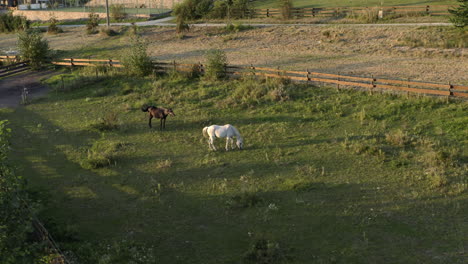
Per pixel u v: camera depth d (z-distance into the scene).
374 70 29.91
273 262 11.25
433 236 12.14
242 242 12.38
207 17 56.88
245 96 26.73
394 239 12.10
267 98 26.00
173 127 23.30
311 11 51.31
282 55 37.03
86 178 17.22
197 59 37.72
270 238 12.34
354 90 25.75
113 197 15.53
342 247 11.86
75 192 16.00
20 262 10.77
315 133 21.19
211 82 29.91
